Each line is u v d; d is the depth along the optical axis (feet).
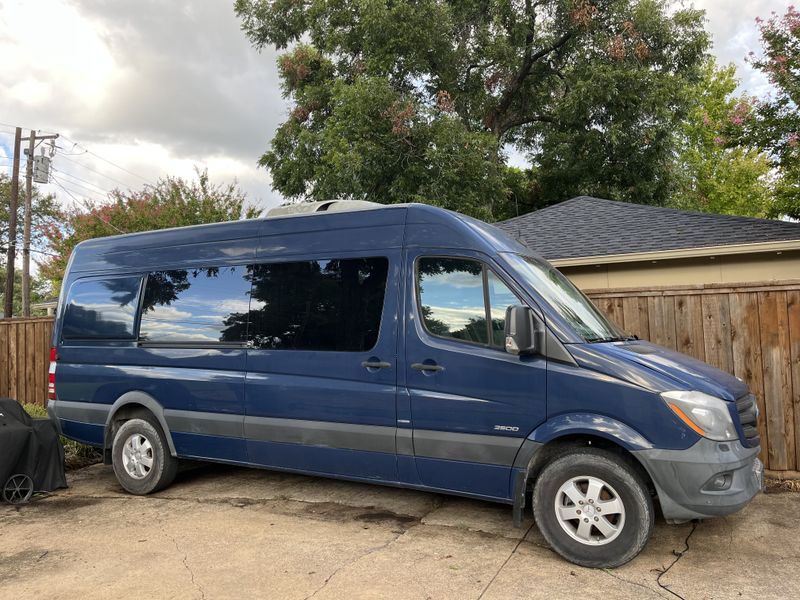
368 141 59.88
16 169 82.84
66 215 79.15
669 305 20.83
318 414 16.52
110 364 20.44
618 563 13.02
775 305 19.38
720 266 30.81
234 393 17.90
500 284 14.74
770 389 19.38
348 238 16.89
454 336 14.99
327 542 14.85
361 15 69.97
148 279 20.25
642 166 72.95
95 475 22.58
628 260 31.71
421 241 15.83
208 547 14.65
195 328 18.98
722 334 20.06
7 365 30.78
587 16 68.49
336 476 16.56
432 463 15.03
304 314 17.13
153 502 18.61
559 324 14.06
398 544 14.69
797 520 15.92
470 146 62.18
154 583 12.67
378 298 16.07
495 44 70.59
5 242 129.18
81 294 21.63
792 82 36.83
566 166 80.12
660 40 69.56
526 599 11.78
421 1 66.39
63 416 21.34
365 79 63.62
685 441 12.71
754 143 39.78
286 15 81.35
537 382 13.87
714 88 98.73
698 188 101.30
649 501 12.96
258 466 17.84
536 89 81.00
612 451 13.42
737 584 12.36
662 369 13.39
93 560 14.02
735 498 12.76
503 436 14.17
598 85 67.31
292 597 11.95
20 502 18.65
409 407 15.23
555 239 36.68
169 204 69.62
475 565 13.42
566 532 13.46
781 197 53.78
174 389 18.99
